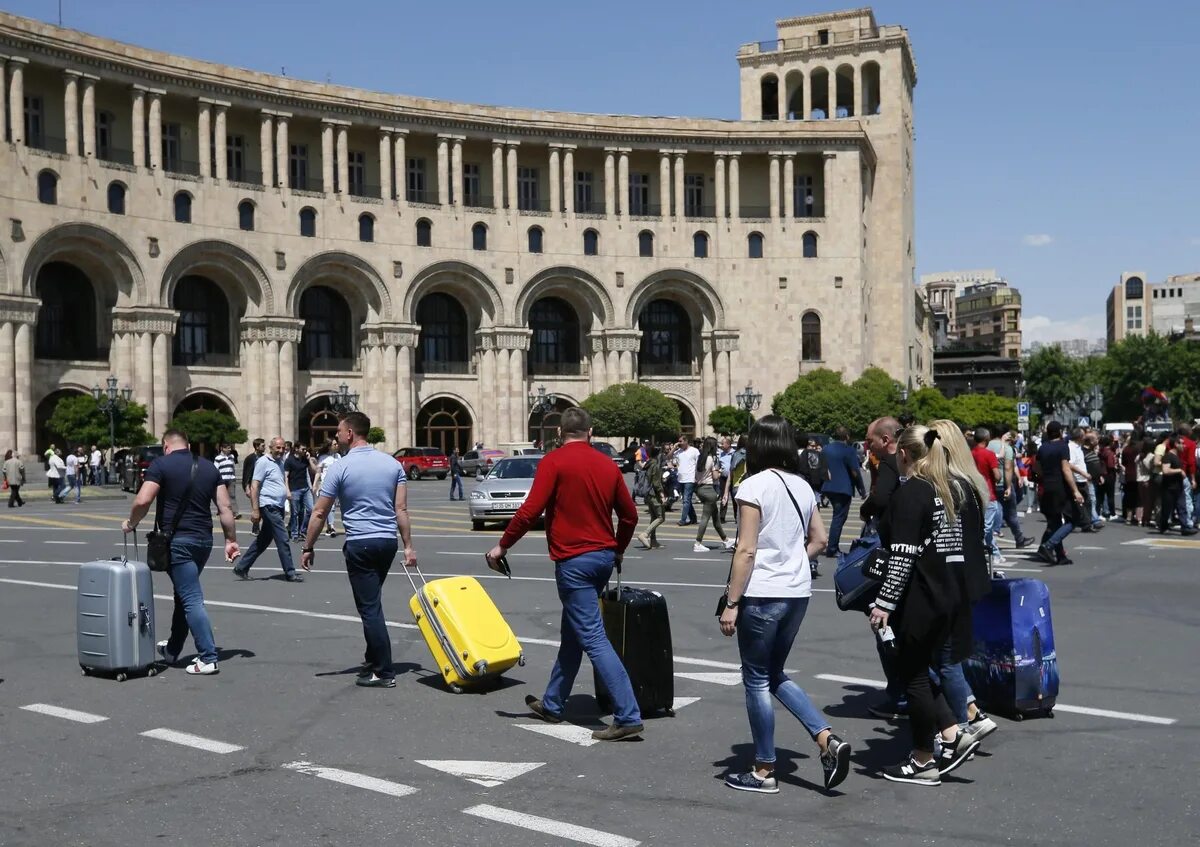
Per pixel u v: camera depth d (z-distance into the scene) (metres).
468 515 38.94
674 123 88.12
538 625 15.68
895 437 13.69
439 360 85.81
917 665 8.73
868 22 102.81
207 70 72.12
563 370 89.69
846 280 91.44
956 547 8.88
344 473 11.95
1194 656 13.28
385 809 8.06
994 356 177.88
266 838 7.48
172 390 72.62
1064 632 14.88
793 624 8.58
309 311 80.88
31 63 64.94
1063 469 22.23
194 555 12.68
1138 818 7.84
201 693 11.70
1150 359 154.75
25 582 20.48
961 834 7.56
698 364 91.88
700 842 7.40
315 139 80.94
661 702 10.70
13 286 63.72
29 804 8.20
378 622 11.95
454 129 82.38
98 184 67.69
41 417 68.06
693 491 33.06
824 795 8.41
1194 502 29.84
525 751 9.56
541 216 85.12
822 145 91.06
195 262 72.38
